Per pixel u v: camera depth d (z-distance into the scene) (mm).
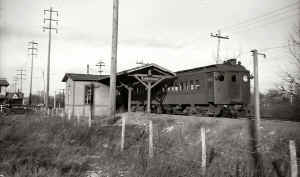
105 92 30516
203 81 20812
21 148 11242
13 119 21578
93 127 16547
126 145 12461
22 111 33812
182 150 10516
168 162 8633
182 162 8773
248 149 9367
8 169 8312
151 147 9922
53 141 13383
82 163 9594
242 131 10859
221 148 10000
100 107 30219
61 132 15109
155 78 22812
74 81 29594
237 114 19797
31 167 8445
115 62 19141
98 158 10578
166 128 14508
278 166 7840
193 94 21953
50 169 8398
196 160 9078
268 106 30234
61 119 21516
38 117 23766
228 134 11164
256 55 11188
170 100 25125
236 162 8500
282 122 11594
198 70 22266
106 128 16562
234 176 7668
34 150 10930
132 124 17375
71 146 12508
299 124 10445
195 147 10578
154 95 27656
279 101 28250
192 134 12523
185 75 23109
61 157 10109
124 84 25328
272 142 9320
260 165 7949
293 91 23297
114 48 19188
